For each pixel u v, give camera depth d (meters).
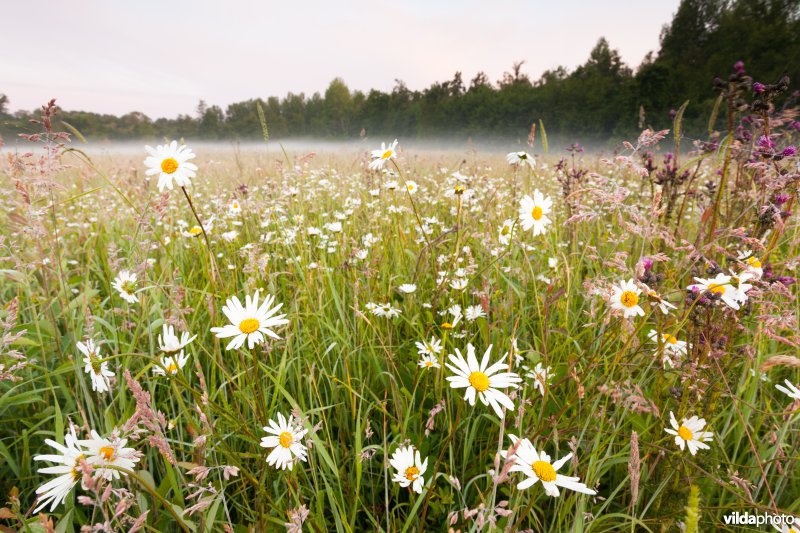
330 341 2.39
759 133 2.17
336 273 3.02
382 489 1.77
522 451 1.11
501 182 5.40
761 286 1.63
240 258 3.29
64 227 3.74
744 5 56.00
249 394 1.88
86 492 1.54
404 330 2.82
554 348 2.19
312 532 1.35
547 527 1.56
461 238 3.09
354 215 4.18
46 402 1.88
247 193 4.57
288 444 1.24
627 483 1.70
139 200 3.51
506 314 2.48
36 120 2.00
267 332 1.35
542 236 3.43
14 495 1.10
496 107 54.19
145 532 1.31
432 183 6.45
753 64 43.91
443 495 1.64
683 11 62.53
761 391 1.99
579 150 4.49
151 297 2.37
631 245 3.19
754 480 1.66
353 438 1.91
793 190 1.74
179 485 1.49
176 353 1.42
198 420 1.65
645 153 3.15
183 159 1.60
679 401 1.61
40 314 2.20
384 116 71.06
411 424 1.96
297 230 3.56
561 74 79.12
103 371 1.37
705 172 5.29
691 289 1.54
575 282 2.72
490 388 1.24
